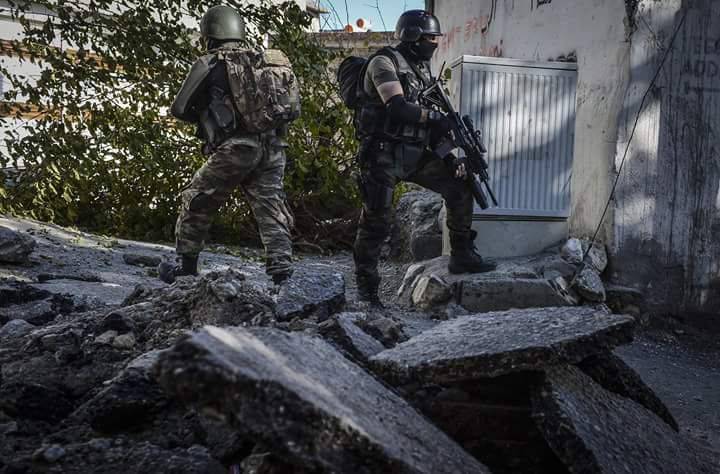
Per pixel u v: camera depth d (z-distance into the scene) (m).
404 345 2.81
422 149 4.88
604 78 5.70
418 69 4.89
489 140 5.89
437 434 2.26
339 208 9.34
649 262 5.57
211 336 1.88
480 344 2.60
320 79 8.89
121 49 7.96
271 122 4.77
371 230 4.91
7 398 2.67
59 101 7.99
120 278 5.82
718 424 3.64
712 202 5.61
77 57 8.00
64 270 5.99
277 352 2.04
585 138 5.90
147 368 2.67
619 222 5.54
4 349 3.30
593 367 2.93
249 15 8.44
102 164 8.60
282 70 4.86
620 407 2.71
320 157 8.80
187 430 2.53
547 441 2.34
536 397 2.42
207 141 4.89
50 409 2.67
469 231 5.39
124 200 8.84
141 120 8.37
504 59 5.88
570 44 6.12
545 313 3.03
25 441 2.48
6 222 7.43
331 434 1.69
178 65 8.27
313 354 2.24
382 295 6.25
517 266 5.62
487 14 7.64
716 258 5.63
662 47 5.44
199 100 4.86
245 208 9.00
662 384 4.30
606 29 5.67
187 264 4.97
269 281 6.21
